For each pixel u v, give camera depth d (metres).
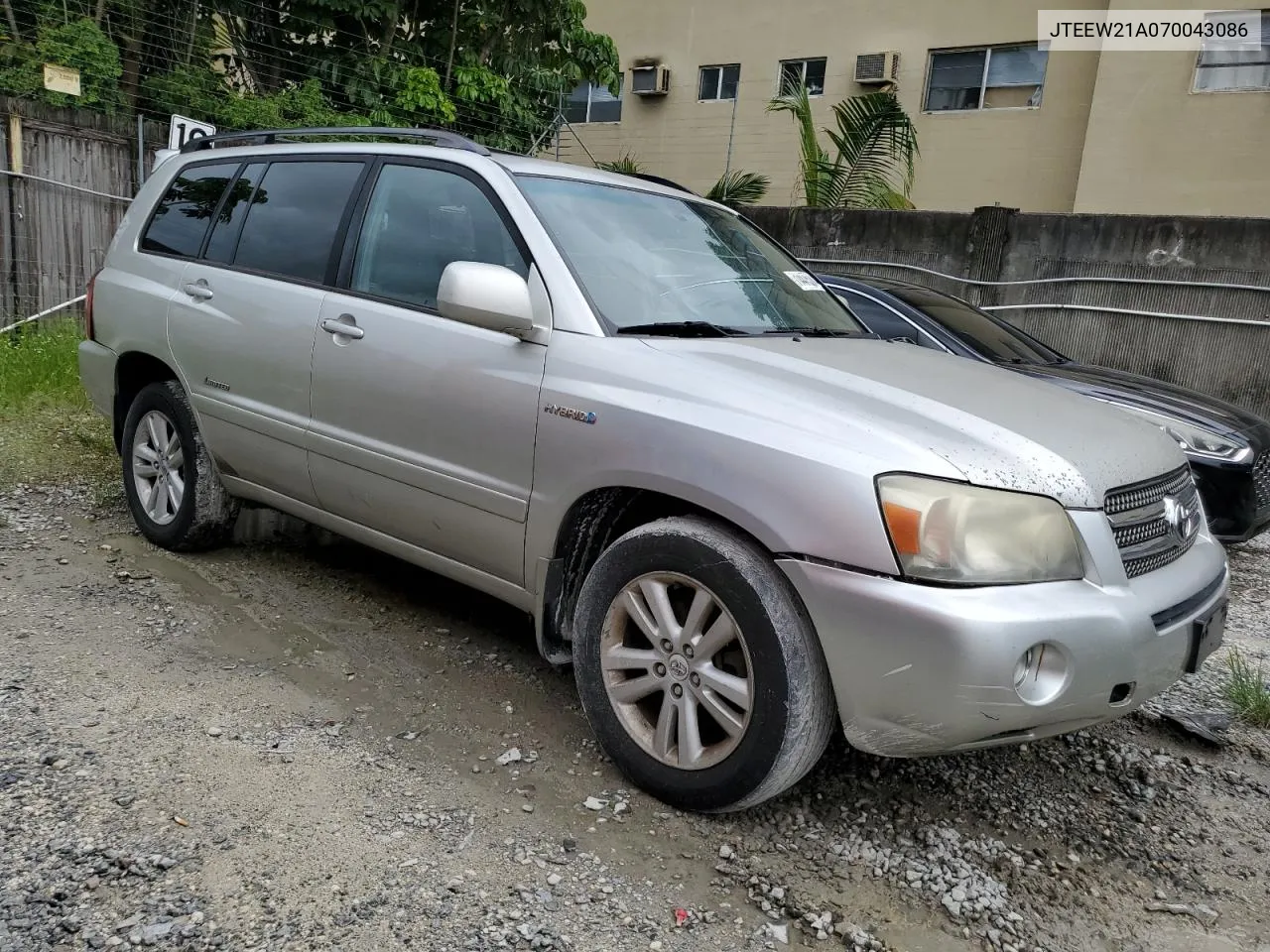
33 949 1.99
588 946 2.16
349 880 2.29
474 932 2.16
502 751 2.98
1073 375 6.05
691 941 2.22
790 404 2.56
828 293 4.09
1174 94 12.43
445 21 11.23
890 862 2.60
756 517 2.47
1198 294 9.23
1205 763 3.38
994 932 2.36
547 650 3.06
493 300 2.87
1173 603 2.58
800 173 15.75
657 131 17.22
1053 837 2.83
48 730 2.81
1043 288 9.97
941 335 6.07
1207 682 4.03
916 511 2.29
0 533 4.46
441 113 10.62
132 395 4.65
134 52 9.69
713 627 2.59
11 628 3.49
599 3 17.67
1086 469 2.52
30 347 7.42
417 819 2.57
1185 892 2.63
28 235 8.11
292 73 10.80
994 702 2.25
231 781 2.65
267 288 3.82
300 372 3.63
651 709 2.88
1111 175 12.89
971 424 2.56
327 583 4.23
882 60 14.68
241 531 4.76
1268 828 2.99
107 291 4.57
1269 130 11.94
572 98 18.12
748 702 2.52
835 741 3.24
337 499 3.63
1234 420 5.79
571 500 2.86
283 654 3.51
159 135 8.75
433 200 3.46
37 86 8.32
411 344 3.27
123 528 4.70
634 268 3.26
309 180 3.92
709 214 3.98
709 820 2.70
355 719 3.08
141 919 2.10
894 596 2.27
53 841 2.32
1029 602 2.29
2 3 8.91
